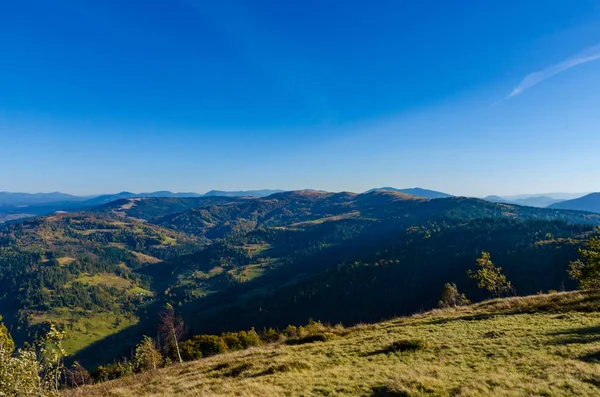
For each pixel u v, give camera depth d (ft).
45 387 54.13
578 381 42.34
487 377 47.37
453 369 54.03
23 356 51.75
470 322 94.63
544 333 70.18
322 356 75.72
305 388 51.62
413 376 50.37
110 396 70.23
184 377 77.15
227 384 60.03
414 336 85.20
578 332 67.26
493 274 212.43
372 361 66.39
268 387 53.67
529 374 47.91
